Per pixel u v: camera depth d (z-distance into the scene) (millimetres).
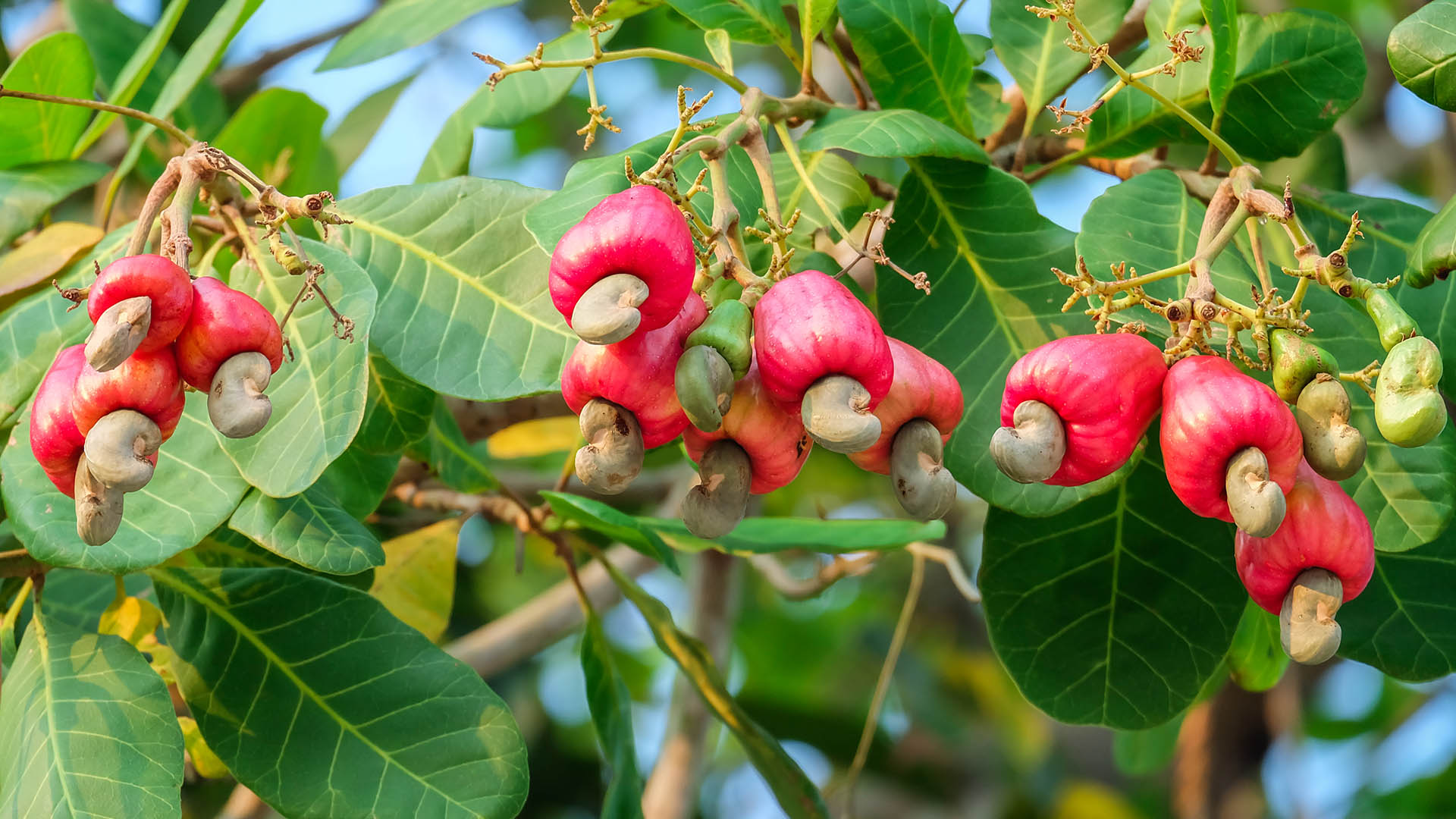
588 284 1461
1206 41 1758
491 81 1607
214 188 1666
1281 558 1482
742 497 1495
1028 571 1719
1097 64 1572
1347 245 1479
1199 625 1711
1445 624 1721
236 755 1676
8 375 1683
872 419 1453
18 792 1621
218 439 1636
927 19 1764
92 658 1665
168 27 1832
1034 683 1713
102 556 1598
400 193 1704
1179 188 1681
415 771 1675
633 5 1839
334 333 1621
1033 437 1487
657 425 1478
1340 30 1742
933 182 1706
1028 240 1690
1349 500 1484
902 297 1686
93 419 1485
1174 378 1484
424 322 1662
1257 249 1527
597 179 1623
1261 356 1491
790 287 1478
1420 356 1447
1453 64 1585
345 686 1695
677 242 1457
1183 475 1477
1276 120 1750
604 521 1782
